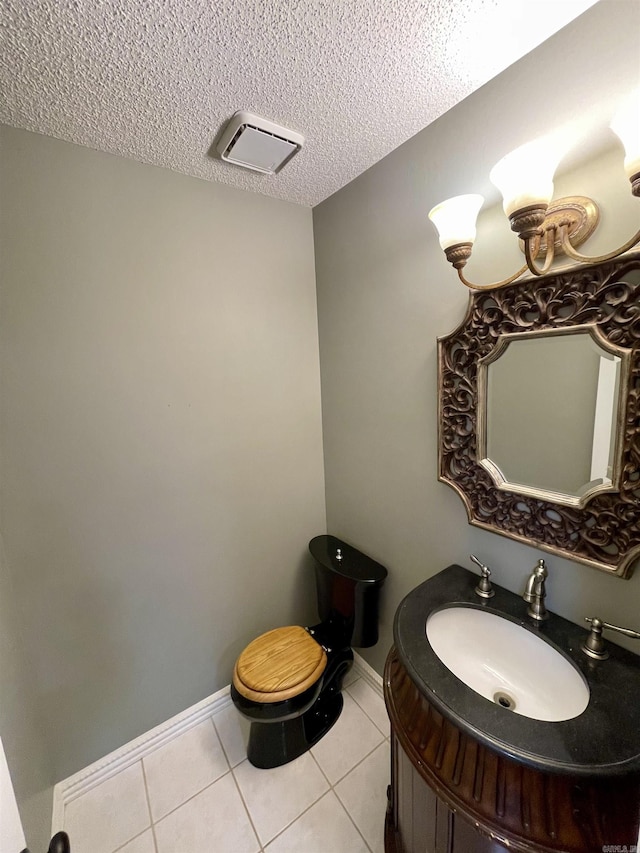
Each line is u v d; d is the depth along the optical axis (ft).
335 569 5.06
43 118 3.26
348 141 3.82
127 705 4.62
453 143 3.43
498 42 2.72
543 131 2.81
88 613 4.20
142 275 4.13
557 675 2.88
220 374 4.82
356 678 5.79
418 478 4.38
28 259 3.50
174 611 4.81
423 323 4.01
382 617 5.25
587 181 2.63
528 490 3.22
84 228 3.75
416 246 3.95
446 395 3.77
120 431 4.17
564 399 2.93
